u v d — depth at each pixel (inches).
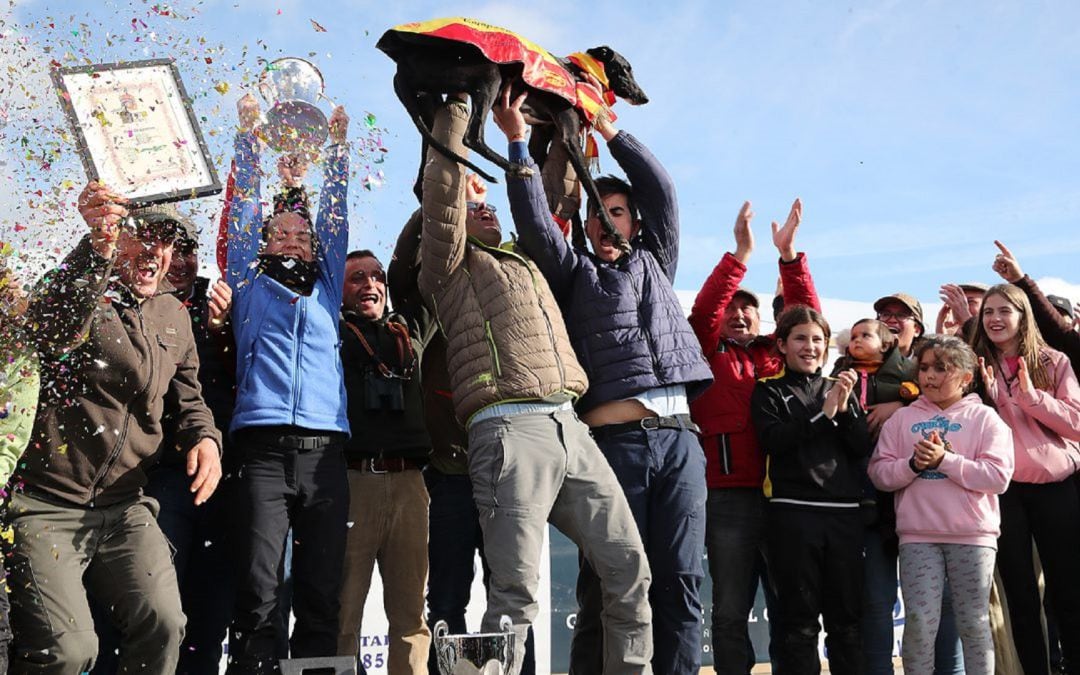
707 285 187.6
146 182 139.7
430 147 149.9
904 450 188.1
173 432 147.5
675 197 170.2
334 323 157.1
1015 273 216.2
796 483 179.6
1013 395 197.6
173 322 144.6
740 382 191.5
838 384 179.9
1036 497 191.9
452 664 120.6
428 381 174.9
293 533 149.1
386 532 167.6
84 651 127.0
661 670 151.9
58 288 129.6
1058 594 190.7
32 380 127.3
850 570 178.9
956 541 178.4
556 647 232.1
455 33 145.9
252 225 158.7
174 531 152.9
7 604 119.2
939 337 192.4
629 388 154.3
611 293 159.3
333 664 120.0
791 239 205.9
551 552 234.8
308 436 148.6
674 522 153.2
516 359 143.3
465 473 171.3
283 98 157.6
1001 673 201.0
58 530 129.6
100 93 138.8
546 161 175.0
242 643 141.7
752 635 254.5
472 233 165.2
